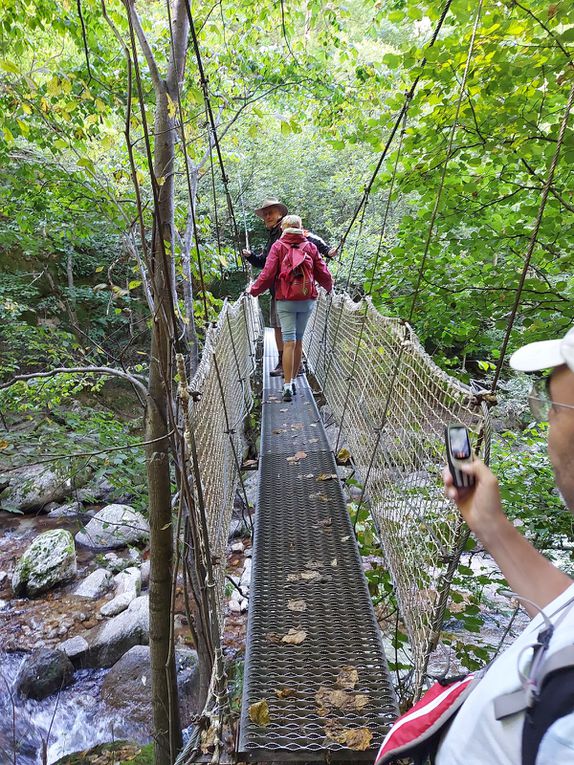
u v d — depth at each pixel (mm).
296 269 3887
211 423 2328
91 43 4297
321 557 2281
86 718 4469
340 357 3686
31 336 5785
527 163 3180
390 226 8055
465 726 634
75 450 3961
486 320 3576
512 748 547
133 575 5980
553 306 3273
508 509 3406
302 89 5504
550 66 2652
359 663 1741
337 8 4934
